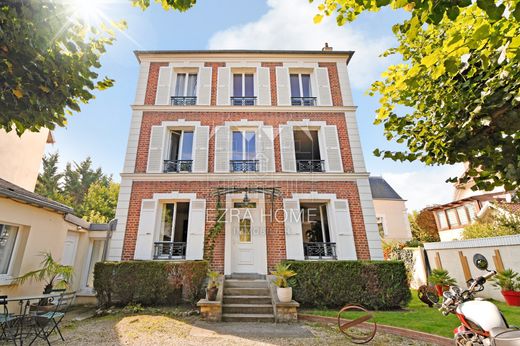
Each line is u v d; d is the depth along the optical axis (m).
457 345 3.18
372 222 9.16
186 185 9.38
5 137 8.98
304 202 9.59
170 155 10.25
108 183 33.00
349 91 11.16
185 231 9.18
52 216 7.26
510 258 7.13
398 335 5.03
